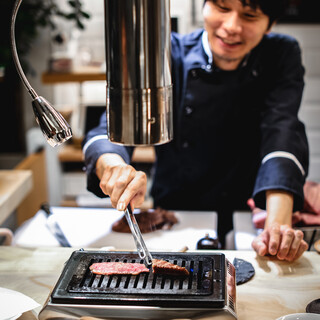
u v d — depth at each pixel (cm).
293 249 156
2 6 368
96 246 191
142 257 136
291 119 204
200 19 416
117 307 116
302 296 140
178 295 119
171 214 213
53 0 416
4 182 255
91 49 427
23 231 208
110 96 109
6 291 135
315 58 429
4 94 429
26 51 397
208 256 137
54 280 149
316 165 440
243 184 240
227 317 116
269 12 184
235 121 229
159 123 108
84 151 190
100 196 184
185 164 238
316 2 416
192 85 224
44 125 116
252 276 150
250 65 220
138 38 104
